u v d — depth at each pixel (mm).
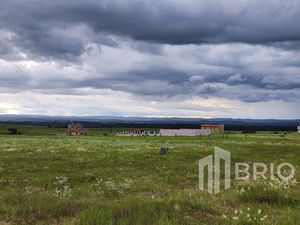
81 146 55656
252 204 14344
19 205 13531
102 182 21500
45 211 12703
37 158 35000
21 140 78000
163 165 31422
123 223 10594
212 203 14078
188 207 12953
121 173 26094
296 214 12508
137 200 13469
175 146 60062
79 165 30547
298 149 56719
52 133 190375
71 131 182875
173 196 15281
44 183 20953
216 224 11102
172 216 11562
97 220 10805
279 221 11430
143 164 32156
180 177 23484
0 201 14438
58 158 35469
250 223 11203
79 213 12234
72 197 15875
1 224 11203
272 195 15219
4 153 39938
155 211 11859
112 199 15734
